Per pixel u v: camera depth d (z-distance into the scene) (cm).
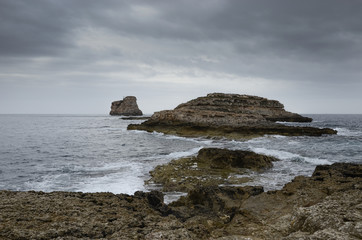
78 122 12600
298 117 8631
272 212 920
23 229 605
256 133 4175
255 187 1238
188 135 4588
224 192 1192
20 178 1848
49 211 746
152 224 705
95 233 618
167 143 3828
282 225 753
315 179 1327
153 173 1827
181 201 1145
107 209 805
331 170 1449
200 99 7256
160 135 5109
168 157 2577
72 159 2612
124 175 1858
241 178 1664
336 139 3741
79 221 680
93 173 1945
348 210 649
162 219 764
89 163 2367
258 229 763
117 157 2678
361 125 7494
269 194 1134
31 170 2111
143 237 609
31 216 696
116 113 19850
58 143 4041
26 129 7550
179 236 603
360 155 2442
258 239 686
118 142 4081
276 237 680
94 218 715
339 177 1302
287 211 914
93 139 4591
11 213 710
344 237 485
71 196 926
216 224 856
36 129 7550
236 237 634
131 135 5278
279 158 2314
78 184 1647
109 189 1521
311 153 2562
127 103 19512
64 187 1585
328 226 573
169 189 1484
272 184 1536
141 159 2512
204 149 2178
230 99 7438
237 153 2019
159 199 1065
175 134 4881
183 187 1488
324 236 500
